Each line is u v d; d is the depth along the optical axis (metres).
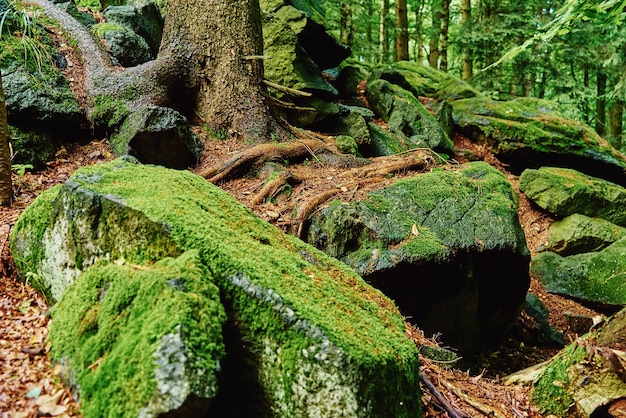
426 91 14.00
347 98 11.95
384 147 9.28
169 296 2.38
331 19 17.16
